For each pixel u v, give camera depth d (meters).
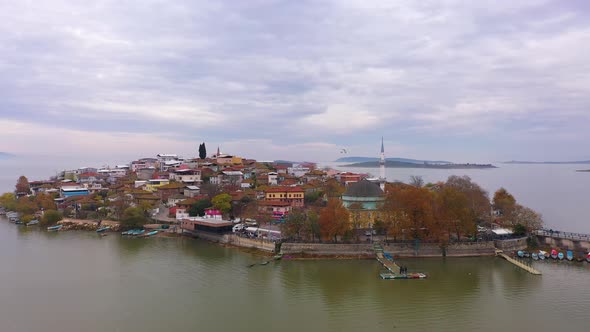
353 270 120.62
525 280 110.50
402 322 85.62
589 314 88.12
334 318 87.75
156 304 95.62
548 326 83.00
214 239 163.00
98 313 90.56
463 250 135.88
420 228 133.50
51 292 103.56
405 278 112.50
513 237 145.00
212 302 96.81
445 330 81.88
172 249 150.25
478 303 94.75
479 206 163.62
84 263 130.38
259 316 88.88
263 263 128.38
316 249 136.12
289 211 176.50
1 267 125.56
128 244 159.12
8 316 89.12
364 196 155.12
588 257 127.00
